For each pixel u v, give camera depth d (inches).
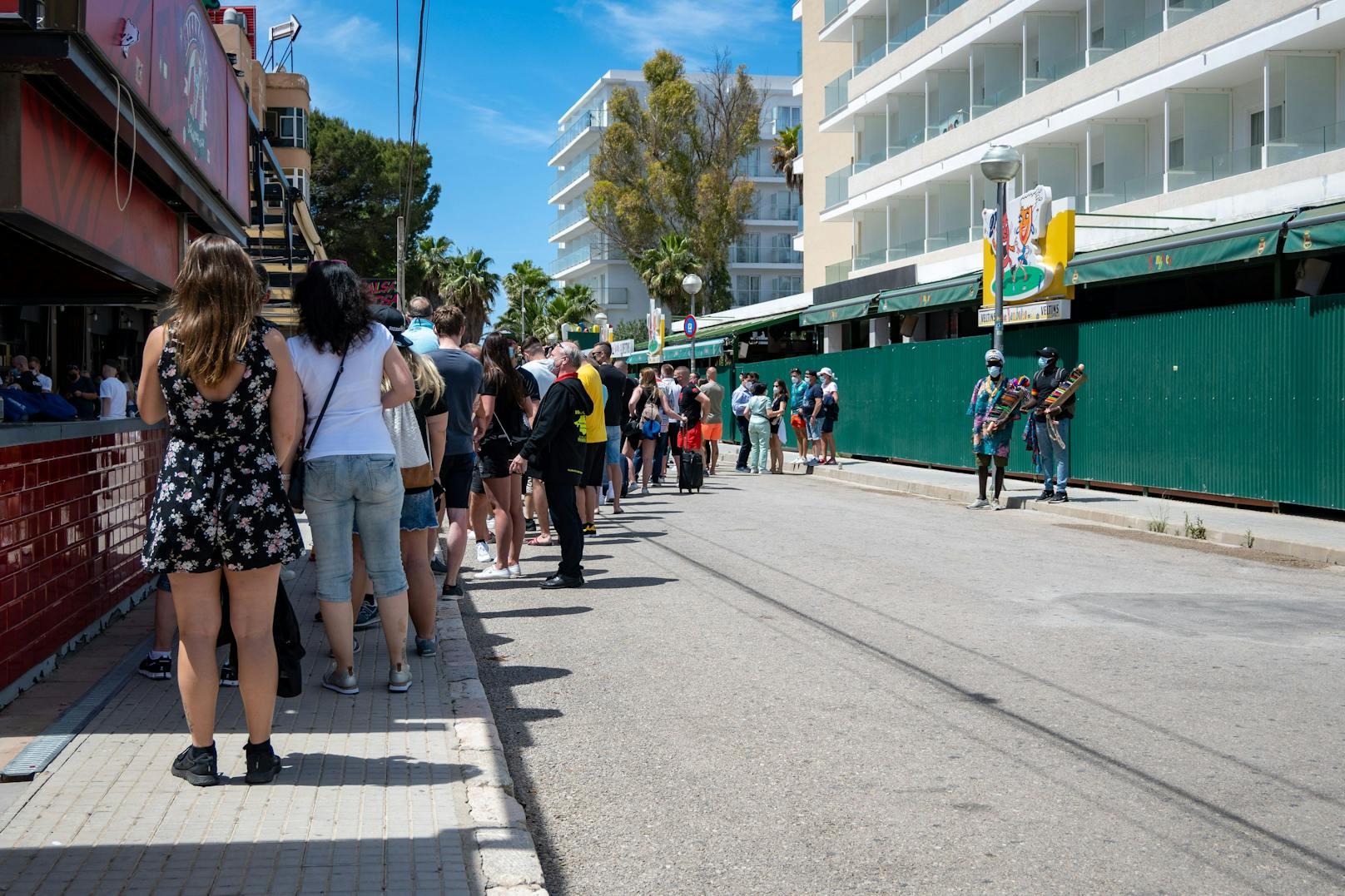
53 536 232.1
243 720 200.2
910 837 159.6
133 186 307.3
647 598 343.9
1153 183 965.8
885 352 991.6
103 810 156.4
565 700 231.3
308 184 1461.6
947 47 1269.7
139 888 131.9
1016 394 623.8
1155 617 313.1
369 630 285.1
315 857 141.9
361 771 175.2
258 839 147.4
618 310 3376.0
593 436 473.4
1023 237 765.3
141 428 308.3
